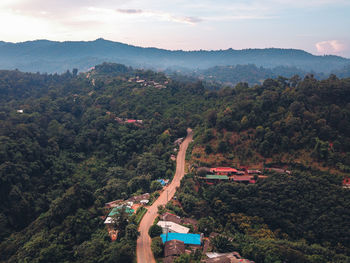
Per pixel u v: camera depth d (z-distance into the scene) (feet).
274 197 312.29
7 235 327.06
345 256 240.53
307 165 345.72
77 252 249.55
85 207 318.24
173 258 230.27
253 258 240.32
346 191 290.35
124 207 287.07
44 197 388.78
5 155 382.22
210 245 258.37
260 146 384.88
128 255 233.14
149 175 397.19
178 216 304.50
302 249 250.37
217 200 321.93
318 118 380.37
